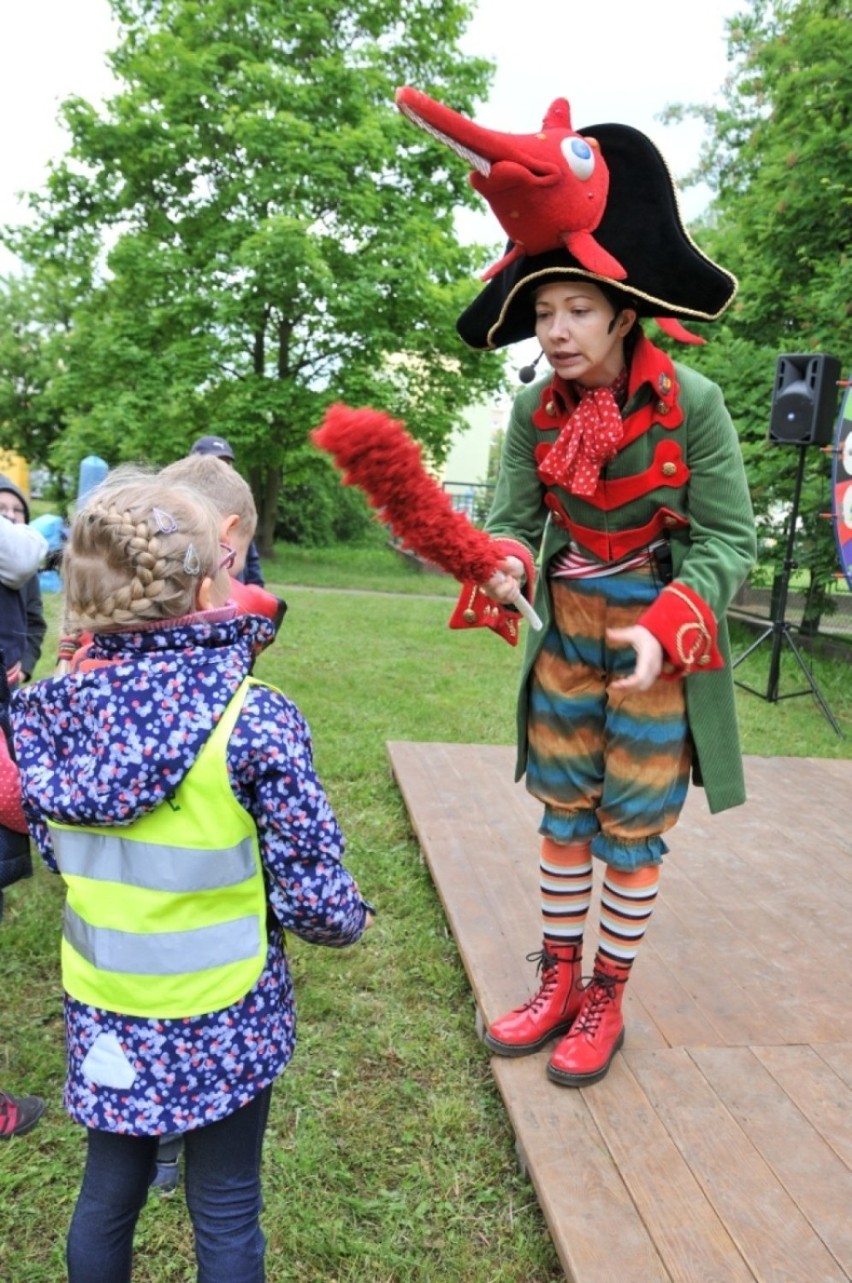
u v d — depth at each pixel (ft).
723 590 6.41
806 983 8.77
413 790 13.65
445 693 22.22
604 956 7.37
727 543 6.52
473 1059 8.42
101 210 51.08
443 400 53.67
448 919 10.00
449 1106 7.72
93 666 4.82
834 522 20.08
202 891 4.66
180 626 4.67
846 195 29.19
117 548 4.49
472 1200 6.86
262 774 4.59
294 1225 6.57
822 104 30.35
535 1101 7.05
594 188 5.91
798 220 30.76
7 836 7.14
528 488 7.34
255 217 48.52
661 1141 6.63
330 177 46.50
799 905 10.39
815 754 18.44
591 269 5.82
